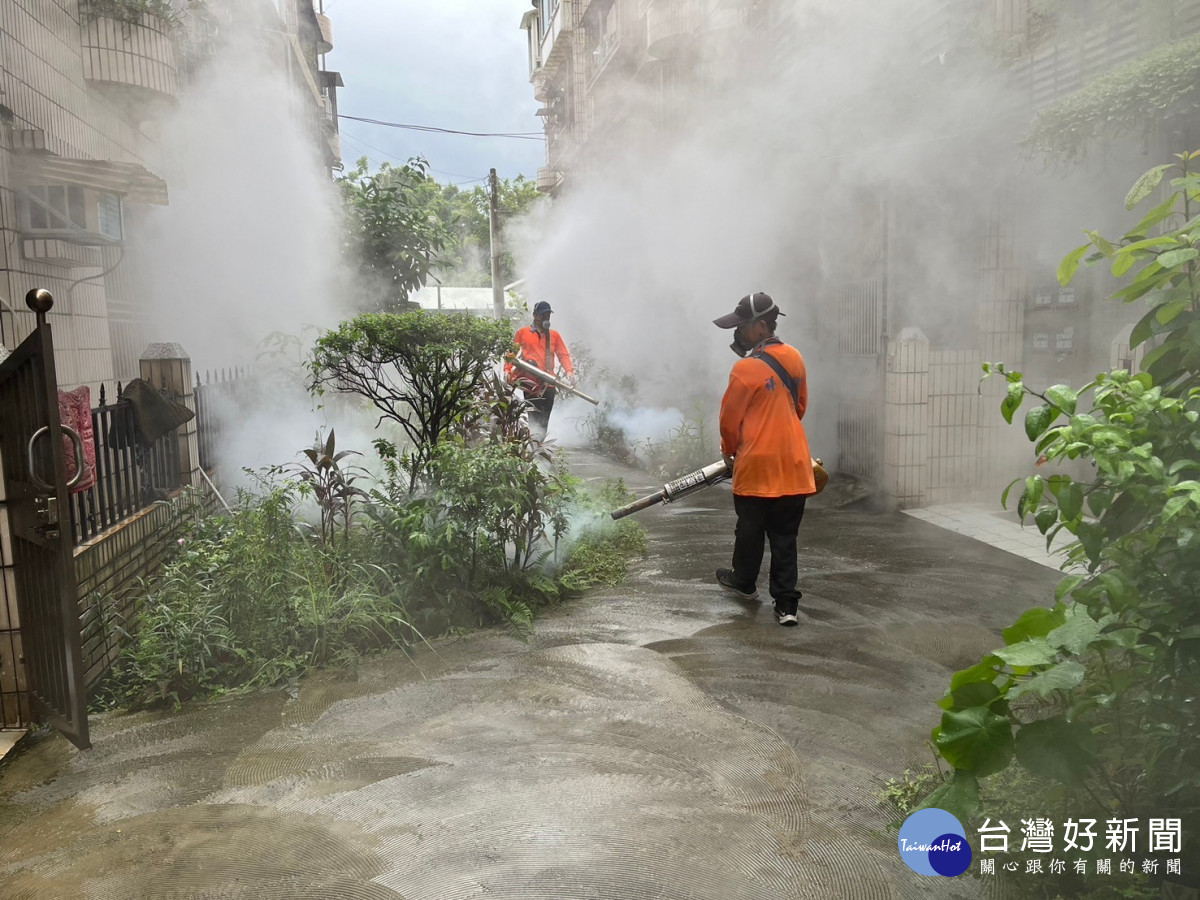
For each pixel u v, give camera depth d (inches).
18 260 225.1
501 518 197.9
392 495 208.5
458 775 123.0
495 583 197.5
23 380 135.1
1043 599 195.8
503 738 134.2
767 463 184.5
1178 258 84.4
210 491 244.4
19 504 141.3
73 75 288.4
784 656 164.9
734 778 120.3
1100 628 81.3
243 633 169.3
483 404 239.3
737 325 192.2
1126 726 94.5
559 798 115.8
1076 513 83.1
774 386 185.8
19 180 224.5
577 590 210.4
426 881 98.7
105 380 292.0
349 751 132.2
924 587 207.2
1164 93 195.3
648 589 211.5
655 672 158.1
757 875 98.6
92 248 259.3
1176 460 83.1
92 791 124.2
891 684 151.0
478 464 195.3
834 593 203.9
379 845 106.3
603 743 131.5
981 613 187.5
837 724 136.3
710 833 107.1
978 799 78.8
